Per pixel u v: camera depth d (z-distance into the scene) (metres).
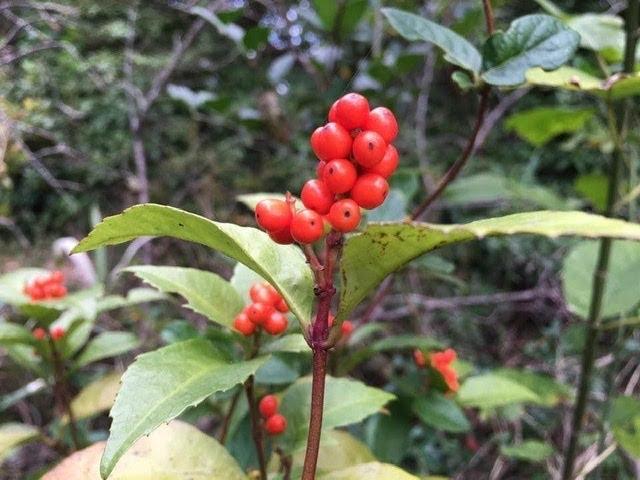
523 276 0.55
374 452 0.21
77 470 0.13
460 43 0.16
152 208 0.09
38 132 0.39
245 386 0.13
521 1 0.55
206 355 0.11
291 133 0.51
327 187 0.09
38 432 0.22
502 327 0.51
